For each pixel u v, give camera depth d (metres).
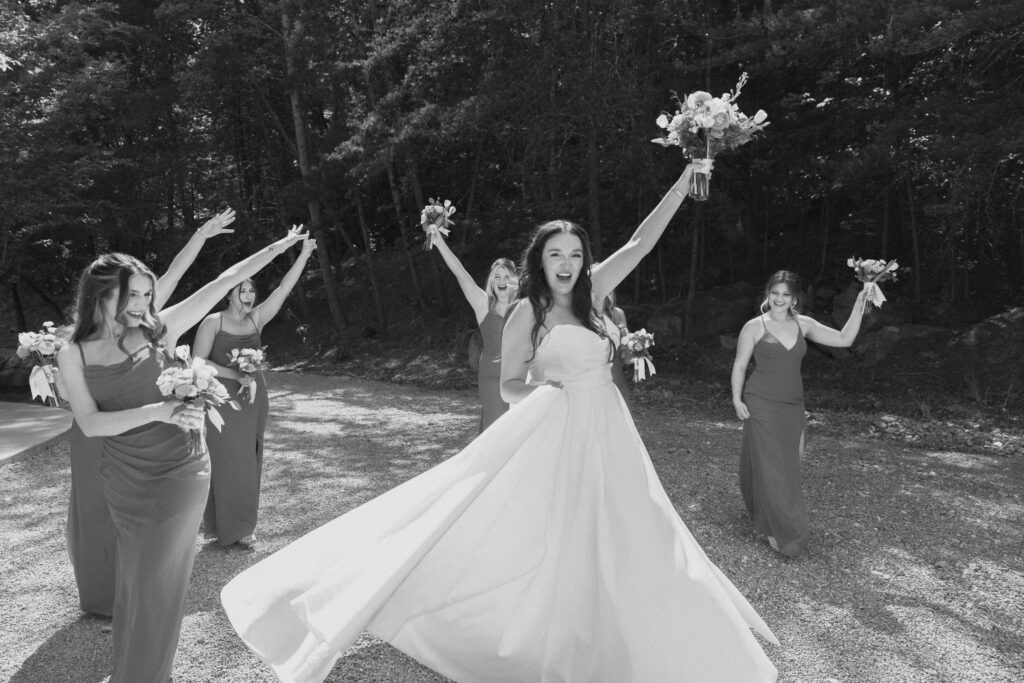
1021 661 3.99
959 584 5.05
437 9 16.39
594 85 13.91
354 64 18.19
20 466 8.53
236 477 5.49
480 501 3.35
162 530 3.40
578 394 3.50
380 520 3.46
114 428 3.30
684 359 14.94
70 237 21.66
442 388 15.85
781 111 15.91
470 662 3.41
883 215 16.69
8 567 5.37
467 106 15.12
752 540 5.79
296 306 24.41
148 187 23.25
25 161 17.91
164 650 3.41
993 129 11.00
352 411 12.54
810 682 3.71
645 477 3.47
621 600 3.30
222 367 5.54
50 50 18.02
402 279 23.39
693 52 15.66
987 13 9.75
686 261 18.70
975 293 15.02
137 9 23.36
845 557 5.49
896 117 12.34
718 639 3.19
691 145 3.66
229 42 21.14
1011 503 7.04
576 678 3.34
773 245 18.75
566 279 3.47
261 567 3.52
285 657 3.34
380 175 22.16
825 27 11.59
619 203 16.53
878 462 8.65
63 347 3.47
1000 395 12.01
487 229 20.08
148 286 3.55
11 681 3.75
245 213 22.78
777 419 5.54
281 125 22.97
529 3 14.40
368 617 3.00
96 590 4.41
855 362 13.70
